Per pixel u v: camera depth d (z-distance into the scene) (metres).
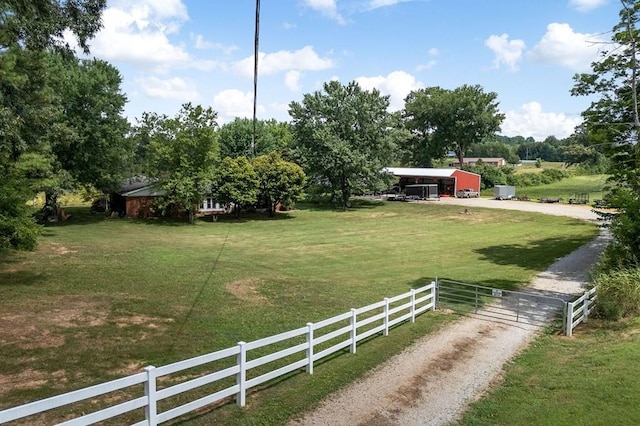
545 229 37.59
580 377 9.99
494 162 126.44
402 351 12.01
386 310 13.37
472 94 84.56
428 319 15.10
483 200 60.47
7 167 20.45
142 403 7.03
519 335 13.50
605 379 9.65
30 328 12.73
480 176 70.56
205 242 31.47
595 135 23.00
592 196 66.88
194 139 40.12
